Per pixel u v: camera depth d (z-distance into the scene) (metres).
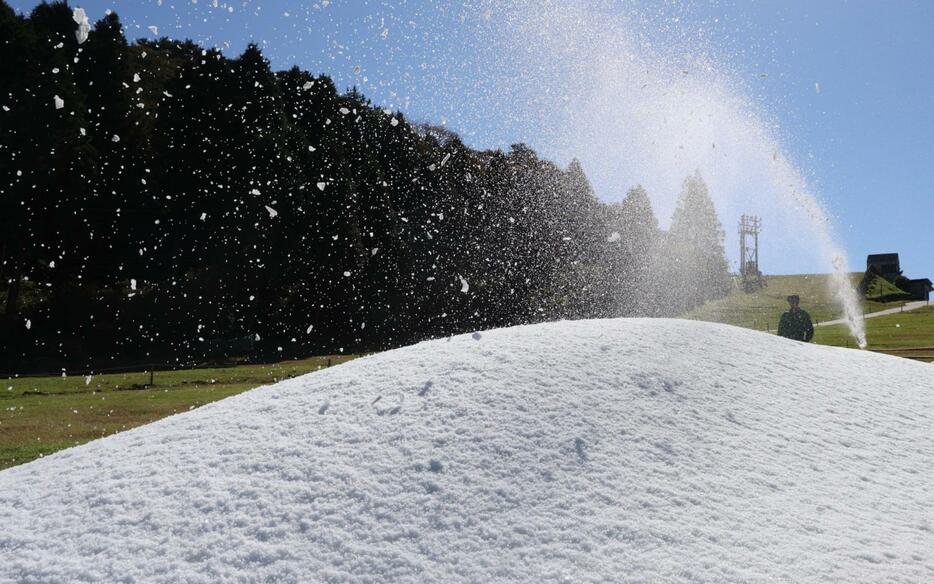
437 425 4.76
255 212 28.09
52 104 26.48
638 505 3.90
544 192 34.19
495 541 3.59
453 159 34.69
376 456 4.44
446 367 5.77
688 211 53.59
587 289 33.28
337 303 30.25
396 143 36.12
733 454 4.64
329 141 32.59
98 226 27.77
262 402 5.68
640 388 5.40
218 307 28.00
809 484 4.39
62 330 26.03
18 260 26.39
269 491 4.14
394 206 35.03
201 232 29.05
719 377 5.94
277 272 28.58
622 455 4.43
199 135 29.27
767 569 3.34
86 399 14.91
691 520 3.78
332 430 4.86
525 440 4.54
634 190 40.16
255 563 3.50
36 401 14.55
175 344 26.92
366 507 3.92
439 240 32.66
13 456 8.85
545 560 3.42
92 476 4.69
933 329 34.97
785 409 5.60
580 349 6.08
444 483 4.09
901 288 64.25
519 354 5.95
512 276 32.22
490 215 33.44
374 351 28.50
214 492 4.18
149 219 28.62
